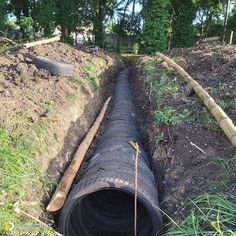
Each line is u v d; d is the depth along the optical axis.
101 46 26.33
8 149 5.02
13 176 4.67
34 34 20.28
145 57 17.47
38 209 4.84
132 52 28.19
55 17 21.97
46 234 4.44
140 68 15.21
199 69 10.95
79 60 13.03
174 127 6.82
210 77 9.52
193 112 7.20
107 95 13.46
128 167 5.38
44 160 5.66
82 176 5.84
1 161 4.77
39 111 6.61
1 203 4.31
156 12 23.22
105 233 5.71
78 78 10.36
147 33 23.52
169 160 6.31
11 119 5.71
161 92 8.92
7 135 5.29
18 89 7.16
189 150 6.07
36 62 9.80
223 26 28.94
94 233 5.67
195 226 4.16
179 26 25.69
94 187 4.81
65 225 4.87
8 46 12.97
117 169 5.18
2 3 18.53
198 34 31.61
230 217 4.14
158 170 6.45
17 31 20.78
